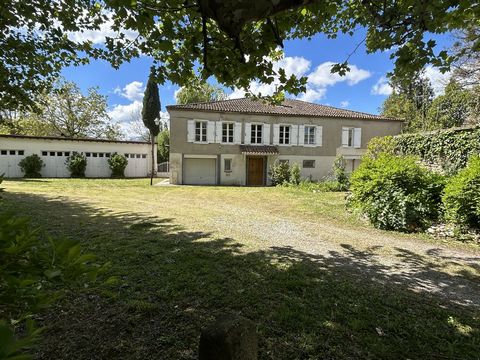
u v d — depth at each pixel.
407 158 8.01
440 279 3.97
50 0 3.87
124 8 2.61
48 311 2.77
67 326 2.56
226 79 3.30
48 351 2.24
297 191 13.98
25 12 3.91
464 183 6.10
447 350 2.42
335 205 9.90
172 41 2.97
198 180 19.33
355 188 7.98
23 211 7.06
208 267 3.93
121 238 5.14
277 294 3.25
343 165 17.84
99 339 2.40
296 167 17.53
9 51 4.76
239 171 19.52
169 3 2.62
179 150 18.55
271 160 19.97
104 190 13.31
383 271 4.20
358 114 21.86
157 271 3.74
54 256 1.00
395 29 2.91
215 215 8.05
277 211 9.01
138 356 2.22
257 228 6.65
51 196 10.32
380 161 7.78
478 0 2.44
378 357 2.29
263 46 2.99
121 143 22.08
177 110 18.45
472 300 3.38
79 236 5.21
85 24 4.11
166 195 12.28
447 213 6.40
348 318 2.82
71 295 3.04
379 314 2.92
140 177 22.41
